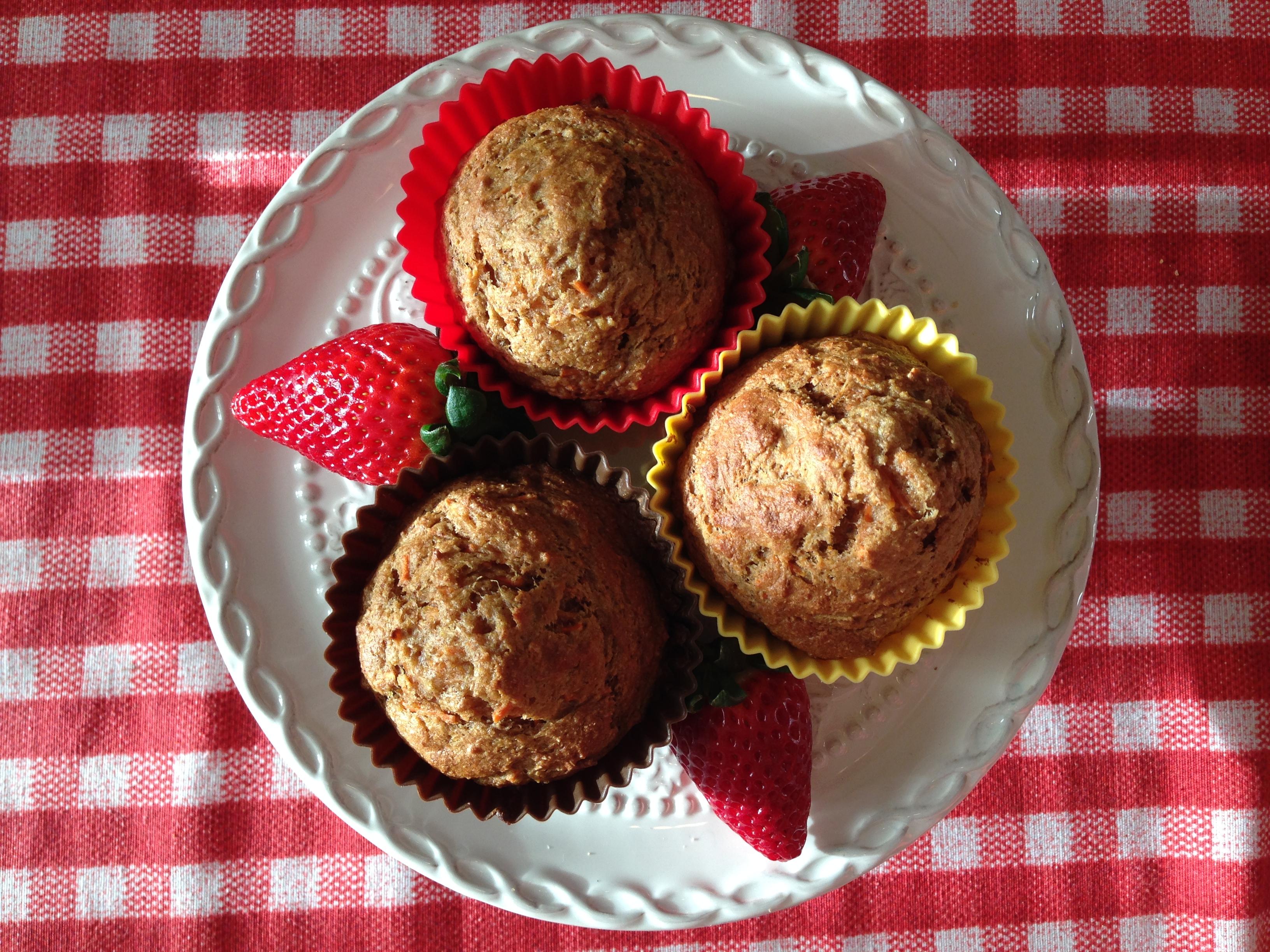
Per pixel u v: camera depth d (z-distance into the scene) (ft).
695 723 0.76
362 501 0.84
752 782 0.75
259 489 0.83
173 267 0.96
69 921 0.94
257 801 0.95
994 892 0.96
